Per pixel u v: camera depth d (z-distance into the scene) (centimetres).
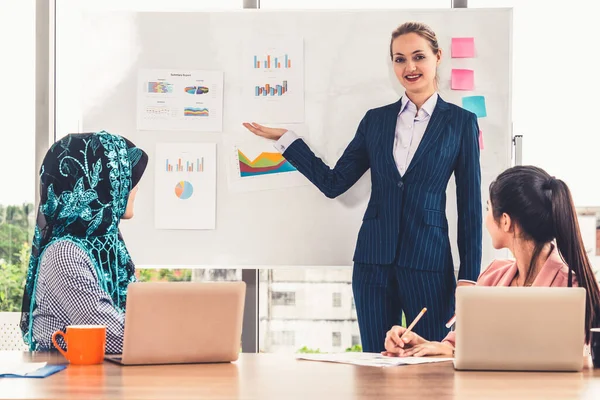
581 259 226
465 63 338
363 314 330
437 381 159
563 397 141
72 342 181
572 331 172
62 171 225
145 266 344
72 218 223
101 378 161
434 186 328
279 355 201
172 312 182
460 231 330
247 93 345
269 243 342
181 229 343
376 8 342
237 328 188
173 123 345
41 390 146
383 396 141
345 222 340
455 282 331
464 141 332
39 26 349
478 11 338
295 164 342
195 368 176
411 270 324
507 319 173
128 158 239
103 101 347
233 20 345
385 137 334
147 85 346
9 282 350
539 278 227
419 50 336
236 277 348
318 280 345
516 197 234
